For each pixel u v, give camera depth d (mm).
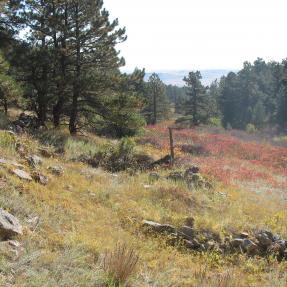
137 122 24125
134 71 23938
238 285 6633
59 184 10211
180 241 8688
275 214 11570
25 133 16359
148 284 5977
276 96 80625
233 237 9336
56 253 6059
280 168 24516
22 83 22094
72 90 22516
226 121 80750
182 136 32781
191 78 67688
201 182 13766
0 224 6023
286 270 8133
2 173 8570
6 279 4902
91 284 5375
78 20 22266
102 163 15305
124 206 9938
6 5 20734
